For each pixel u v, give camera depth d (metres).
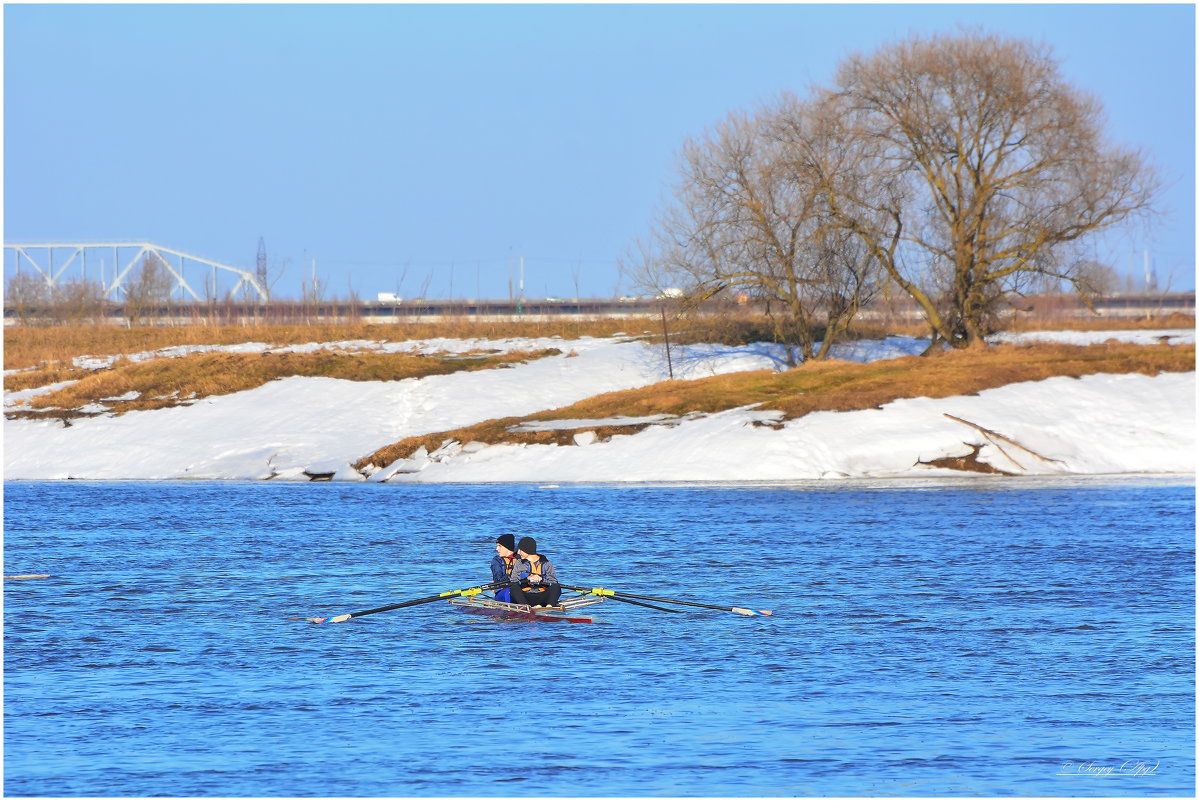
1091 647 70.69
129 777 49.50
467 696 61.12
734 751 52.47
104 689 62.50
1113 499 148.00
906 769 50.25
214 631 76.69
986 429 186.38
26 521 138.00
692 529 124.25
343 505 153.25
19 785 48.69
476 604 84.19
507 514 139.75
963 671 65.50
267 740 54.09
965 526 124.56
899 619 78.81
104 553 111.19
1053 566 99.06
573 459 189.25
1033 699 60.16
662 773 49.75
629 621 79.75
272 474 199.25
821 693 61.47
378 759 51.56
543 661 68.69
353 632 76.69
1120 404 197.50
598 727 55.91
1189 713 57.81
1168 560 101.69
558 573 97.62
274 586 93.31
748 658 68.81
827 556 105.56
